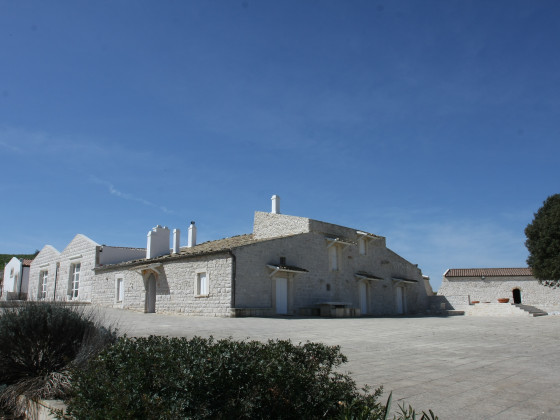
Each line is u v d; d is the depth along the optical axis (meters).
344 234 29.30
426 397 6.32
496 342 13.00
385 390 6.71
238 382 4.46
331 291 27.28
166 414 4.05
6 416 6.60
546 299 40.00
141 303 26.31
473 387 6.92
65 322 7.59
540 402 6.08
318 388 4.86
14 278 42.91
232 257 21.55
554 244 33.66
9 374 7.25
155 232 29.89
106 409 4.38
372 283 31.30
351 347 11.31
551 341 13.45
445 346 11.85
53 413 5.74
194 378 4.31
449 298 37.06
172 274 24.70
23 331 7.27
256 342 5.25
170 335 12.73
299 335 13.59
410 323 20.03
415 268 36.84
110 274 29.69
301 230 26.78
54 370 7.18
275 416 4.53
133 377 4.56
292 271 23.94
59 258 36.22
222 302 21.50
